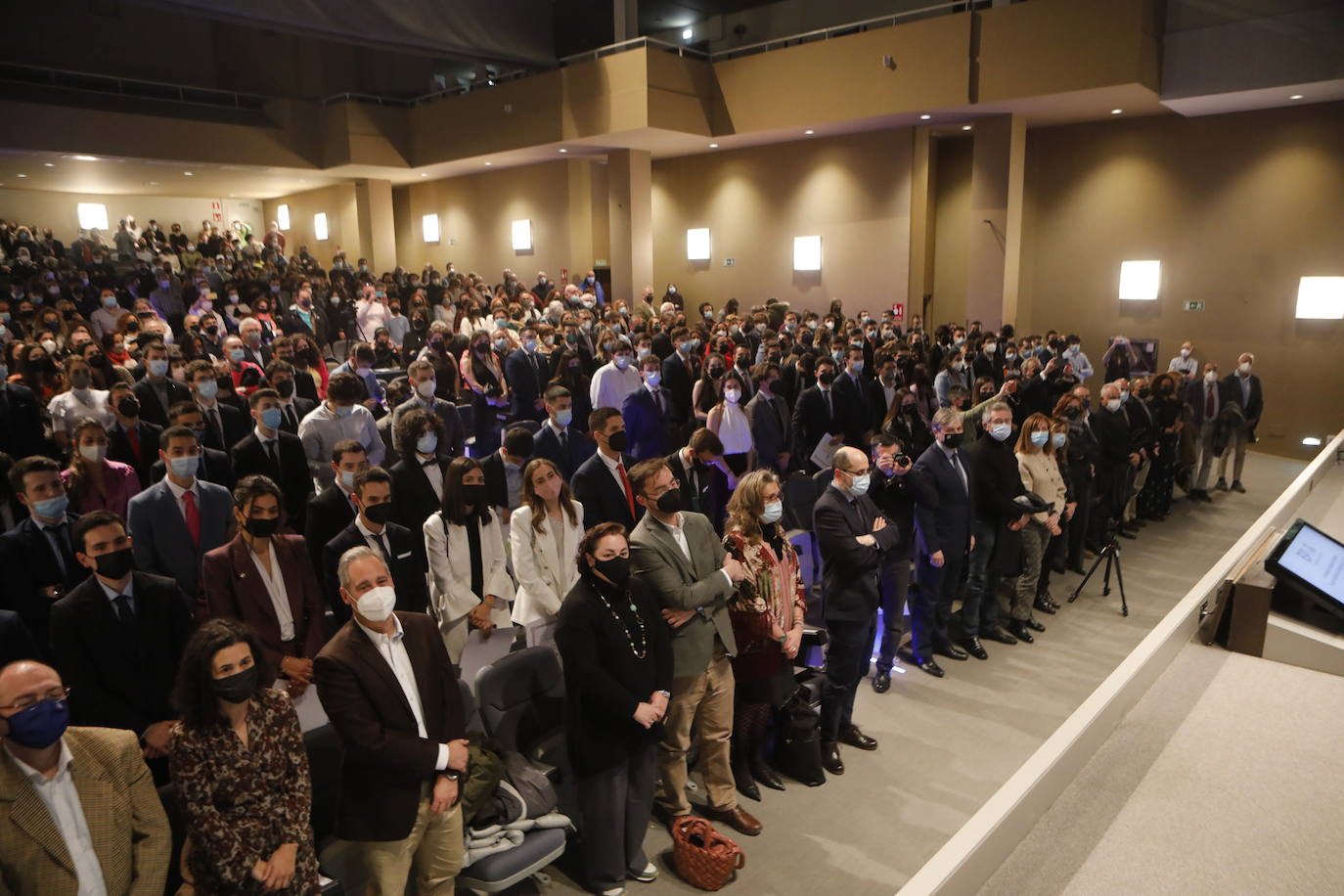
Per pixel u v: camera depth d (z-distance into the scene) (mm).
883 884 3613
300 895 2652
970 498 5551
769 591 4121
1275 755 1988
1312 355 12508
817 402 8250
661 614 3658
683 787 3924
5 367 7734
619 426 5270
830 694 4527
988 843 1561
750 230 17359
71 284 14273
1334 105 11938
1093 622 6500
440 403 6898
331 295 15547
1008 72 12203
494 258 21297
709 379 8031
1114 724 2115
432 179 22297
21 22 19938
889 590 5348
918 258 15133
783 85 14453
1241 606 2523
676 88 14742
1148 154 13703
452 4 16562
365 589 2906
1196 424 9891
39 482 4027
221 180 21953
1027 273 15250
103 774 2459
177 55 22156
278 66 22188
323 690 2900
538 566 4449
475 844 3268
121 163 18500
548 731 4055
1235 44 11156
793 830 3980
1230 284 13148
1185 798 1825
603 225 19234
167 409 6871
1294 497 3674
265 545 4016
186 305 14953
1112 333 14438
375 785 2922
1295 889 1553
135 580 3537
